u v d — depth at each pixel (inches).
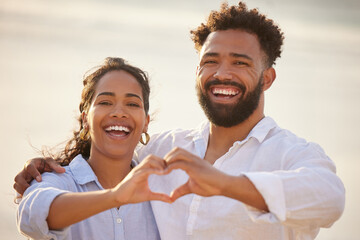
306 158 139.0
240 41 155.0
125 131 153.4
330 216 127.3
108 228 147.4
